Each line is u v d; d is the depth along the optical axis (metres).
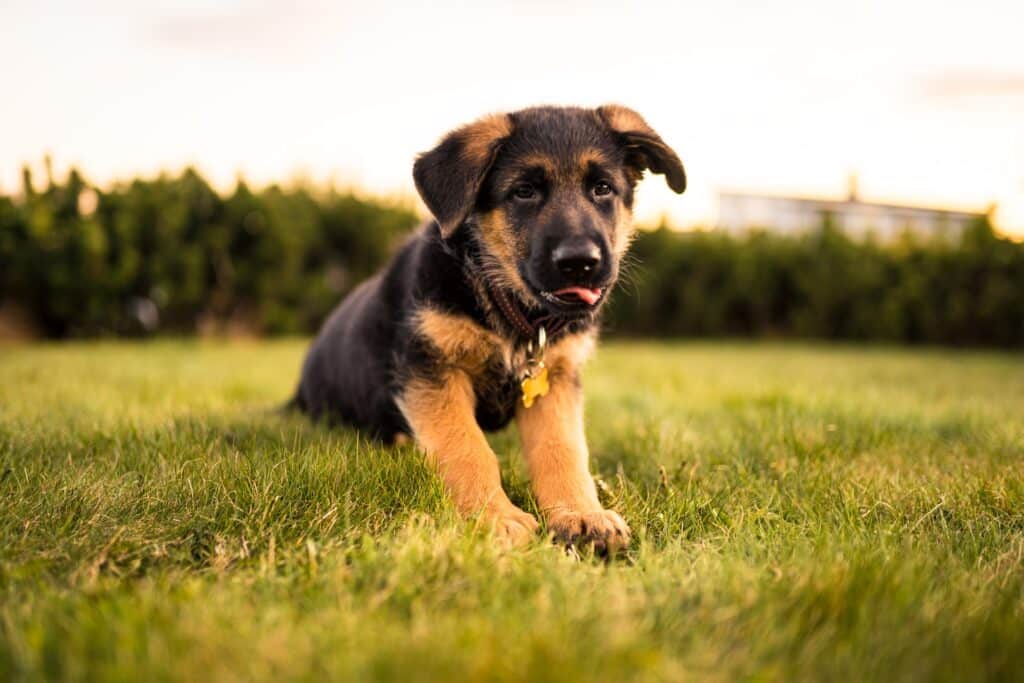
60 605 0.51
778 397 1.20
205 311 2.89
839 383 1.55
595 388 1.42
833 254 3.37
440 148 0.78
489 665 0.43
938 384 1.59
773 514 0.68
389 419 0.85
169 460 0.73
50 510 0.61
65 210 2.62
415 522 0.62
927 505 0.70
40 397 1.08
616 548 0.64
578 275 0.73
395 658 0.44
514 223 0.78
